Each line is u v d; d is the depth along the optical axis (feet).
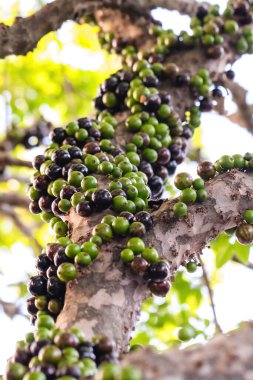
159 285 2.99
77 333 2.61
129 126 3.84
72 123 3.67
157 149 3.85
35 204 3.56
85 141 3.68
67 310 2.89
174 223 3.18
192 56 4.26
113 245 3.05
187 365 2.19
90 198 3.22
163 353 2.27
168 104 3.99
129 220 3.12
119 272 2.98
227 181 3.33
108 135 3.77
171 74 4.11
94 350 2.61
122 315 2.92
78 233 3.17
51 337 2.61
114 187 3.25
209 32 4.26
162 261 2.99
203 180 3.40
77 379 2.44
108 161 3.43
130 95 3.98
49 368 2.47
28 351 2.62
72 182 3.32
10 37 4.04
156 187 3.77
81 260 2.97
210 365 2.18
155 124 3.89
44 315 2.85
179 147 3.97
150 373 2.16
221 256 4.41
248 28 4.39
